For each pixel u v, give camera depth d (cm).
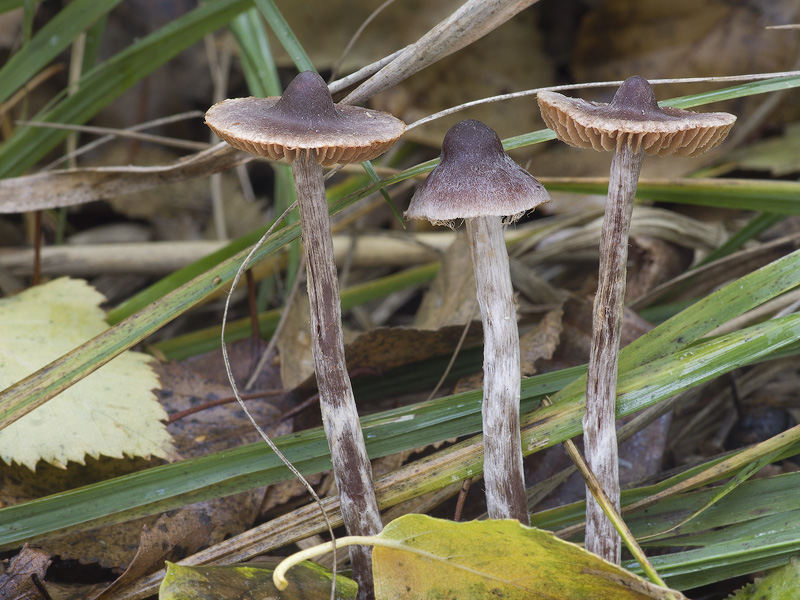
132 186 40
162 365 41
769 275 36
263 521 38
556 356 40
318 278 35
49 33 41
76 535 37
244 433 40
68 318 40
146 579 36
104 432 37
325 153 34
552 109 34
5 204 39
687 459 41
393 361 40
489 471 35
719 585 37
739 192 40
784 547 35
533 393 37
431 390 41
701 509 36
